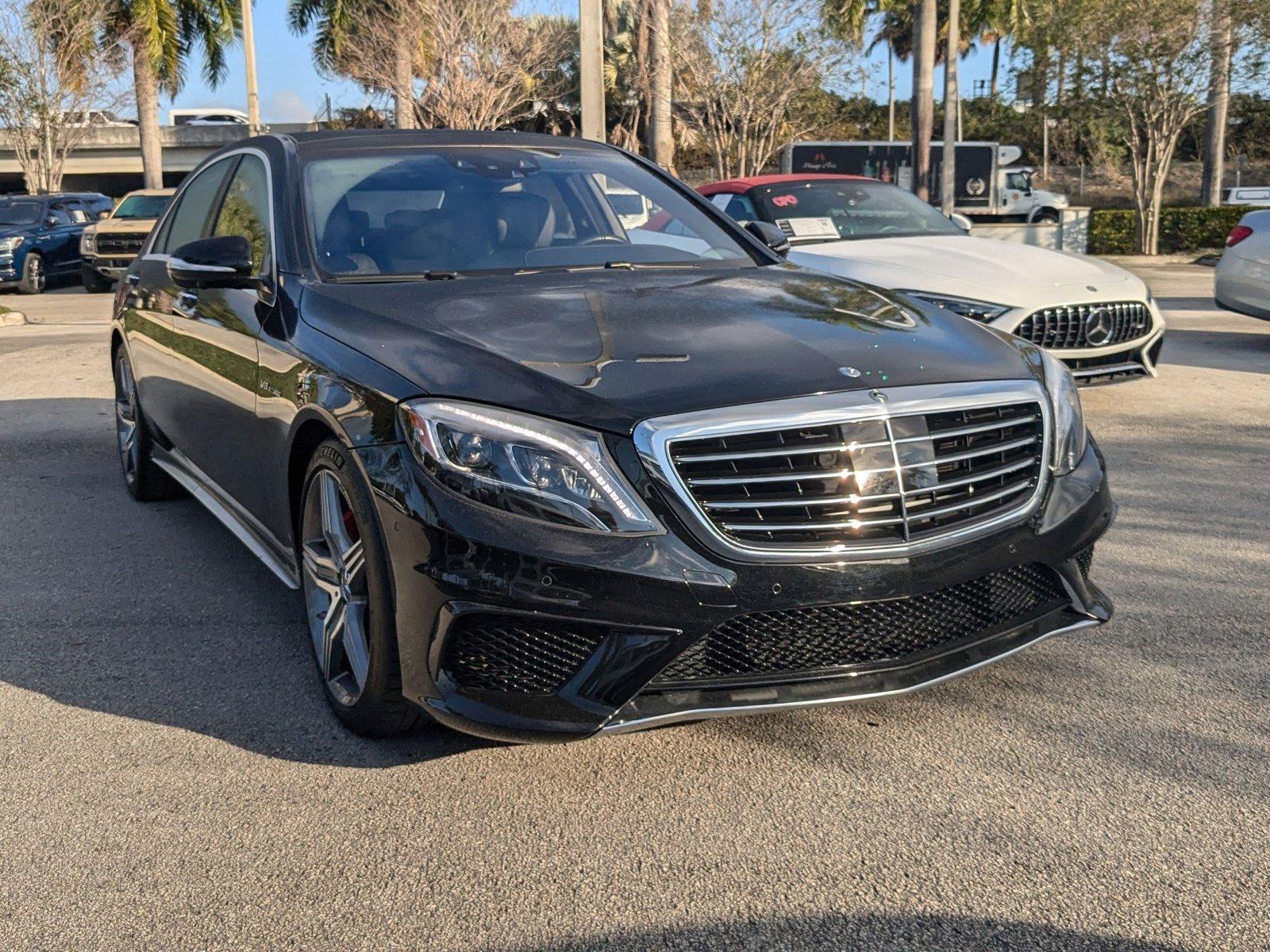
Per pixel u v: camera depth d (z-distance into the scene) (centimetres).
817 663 267
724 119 2370
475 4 2522
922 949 213
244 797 272
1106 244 2603
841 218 839
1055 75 2566
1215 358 931
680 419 253
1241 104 2917
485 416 256
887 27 4553
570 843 251
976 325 335
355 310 317
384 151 410
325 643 309
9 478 589
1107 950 212
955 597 278
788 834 253
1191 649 350
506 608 249
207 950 216
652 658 249
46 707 321
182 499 550
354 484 276
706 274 367
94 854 249
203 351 402
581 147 449
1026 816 258
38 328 1317
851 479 260
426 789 274
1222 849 243
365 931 221
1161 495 524
